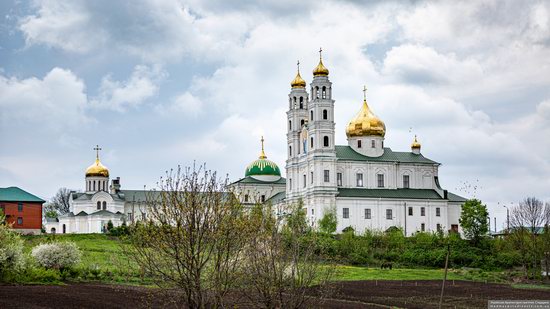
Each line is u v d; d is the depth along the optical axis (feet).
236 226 144.05
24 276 263.49
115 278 286.25
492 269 429.38
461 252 460.55
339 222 579.48
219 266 142.00
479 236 502.38
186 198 140.87
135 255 143.23
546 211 503.61
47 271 273.54
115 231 516.73
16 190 600.39
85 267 300.20
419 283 329.31
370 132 620.08
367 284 318.04
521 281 360.89
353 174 603.67
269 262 156.97
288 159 638.53
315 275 182.19
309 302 183.01
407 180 618.85
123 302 206.90
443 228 600.39
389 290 290.97
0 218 282.56
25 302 197.57
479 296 272.92
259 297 158.71
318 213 574.56
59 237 494.18
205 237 140.77
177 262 139.74
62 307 192.24
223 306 144.05
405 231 593.01
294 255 161.38
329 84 596.70
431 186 623.77
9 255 257.96
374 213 589.32
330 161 586.45
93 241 473.26
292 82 643.04
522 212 509.35
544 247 415.03
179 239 138.92
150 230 141.49
